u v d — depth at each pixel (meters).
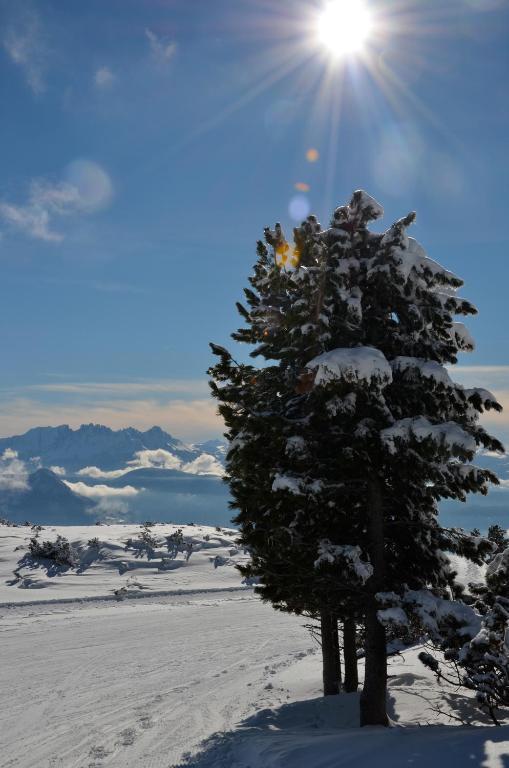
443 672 16.84
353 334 12.19
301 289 12.23
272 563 13.02
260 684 19.09
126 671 20.84
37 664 21.62
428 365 11.44
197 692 17.95
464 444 10.29
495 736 8.77
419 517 12.73
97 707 16.16
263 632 29.91
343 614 13.66
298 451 11.52
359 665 22.47
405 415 12.31
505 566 11.48
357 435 11.37
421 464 11.39
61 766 11.62
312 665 22.34
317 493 11.34
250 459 12.27
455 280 12.02
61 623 30.33
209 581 47.09
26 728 14.26
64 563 48.12
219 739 12.38
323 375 10.77
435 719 12.77
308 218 13.54
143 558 51.19
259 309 14.58
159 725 14.39
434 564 12.73
